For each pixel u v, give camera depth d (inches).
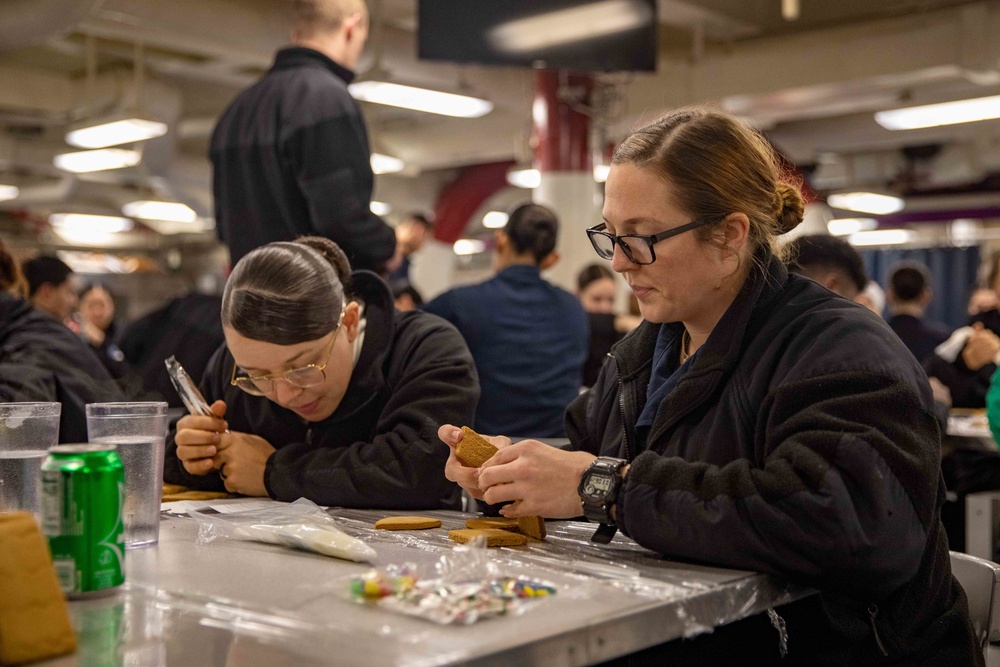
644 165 48.3
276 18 221.9
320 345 58.4
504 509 47.9
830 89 243.3
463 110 262.5
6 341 90.9
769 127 343.0
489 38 178.4
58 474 37.0
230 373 71.5
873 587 43.2
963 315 477.1
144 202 448.5
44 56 311.3
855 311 47.9
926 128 333.1
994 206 455.5
